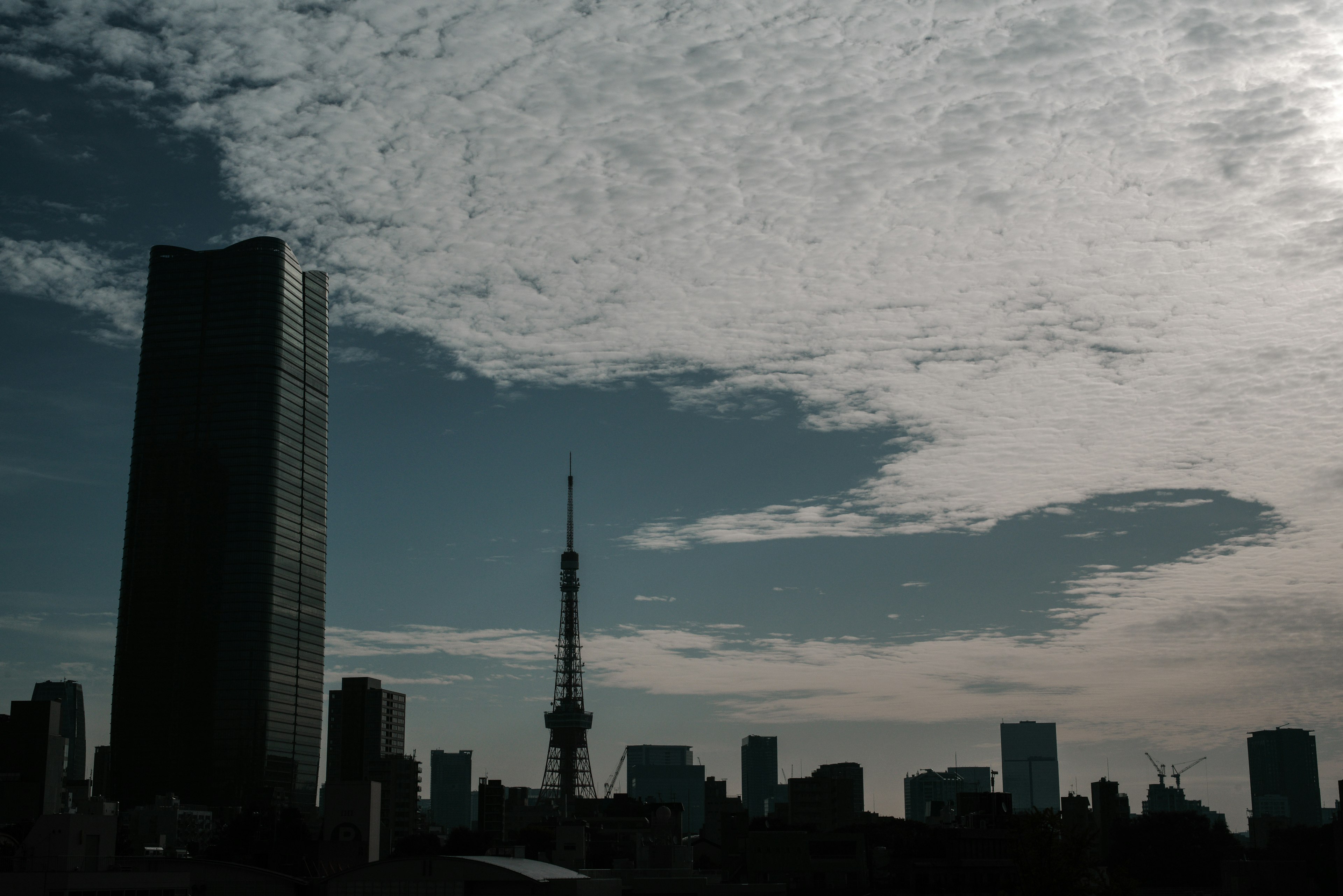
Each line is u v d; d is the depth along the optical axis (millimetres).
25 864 144250
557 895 163375
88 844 148375
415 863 165000
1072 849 135750
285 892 165625
